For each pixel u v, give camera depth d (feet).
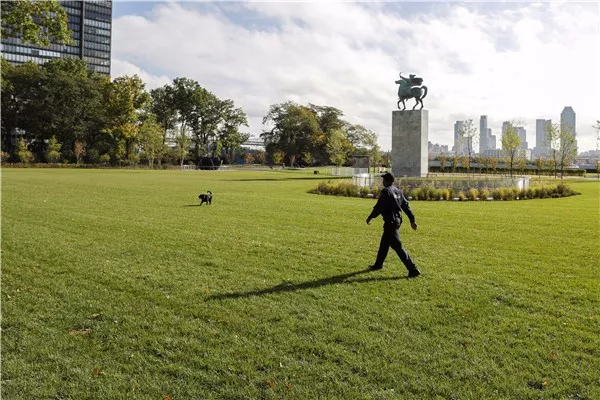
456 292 30.99
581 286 32.53
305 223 62.75
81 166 311.88
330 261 39.68
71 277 33.94
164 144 377.30
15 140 338.54
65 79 320.70
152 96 397.39
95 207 77.05
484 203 99.76
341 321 25.72
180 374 20.01
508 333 24.22
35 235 49.75
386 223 35.96
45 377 19.77
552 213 78.59
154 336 23.71
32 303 28.43
